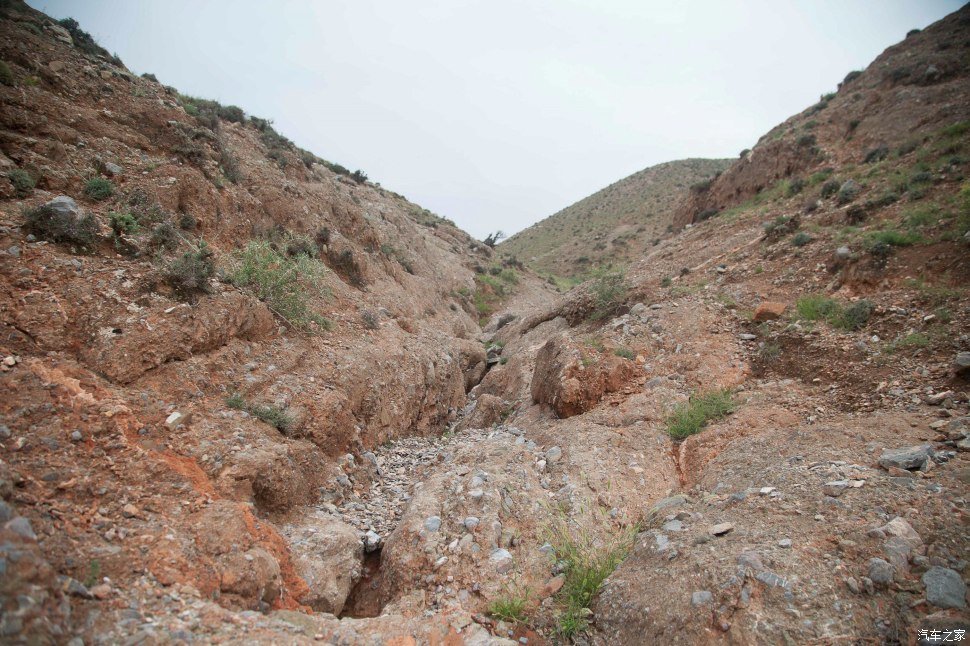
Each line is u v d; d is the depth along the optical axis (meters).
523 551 5.67
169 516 4.26
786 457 6.08
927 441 5.49
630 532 5.86
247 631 3.40
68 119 8.51
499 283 35.44
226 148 12.14
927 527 4.09
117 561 3.54
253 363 7.53
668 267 17.33
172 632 3.13
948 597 3.44
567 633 4.58
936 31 24.69
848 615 3.59
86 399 4.81
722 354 9.94
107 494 4.12
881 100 21.06
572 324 16.80
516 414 11.90
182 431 5.57
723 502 5.61
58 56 9.67
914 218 10.77
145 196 8.34
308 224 13.73
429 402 12.42
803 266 12.01
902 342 7.80
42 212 6.33
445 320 21.16
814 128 23.23
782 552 4.25
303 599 4.77
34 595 2.68
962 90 18.12
